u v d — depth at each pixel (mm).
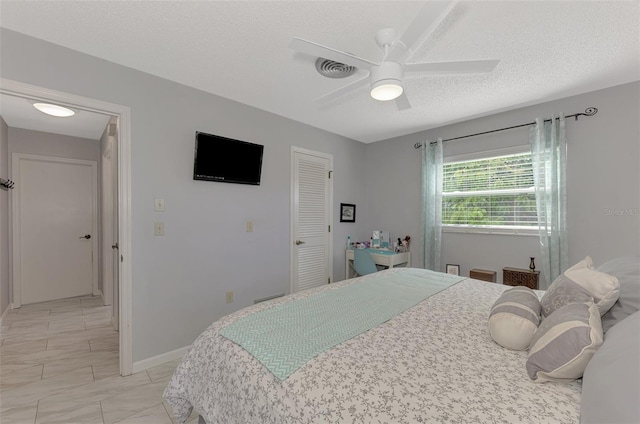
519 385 935
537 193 2811
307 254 3584
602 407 665
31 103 2836
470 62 1558
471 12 1580
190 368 1380
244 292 2932
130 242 2207
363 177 4383
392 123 3512
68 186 4047
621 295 1170
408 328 1361
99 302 3906
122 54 2033
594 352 884
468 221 3420
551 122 2760
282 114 3219
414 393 888
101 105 2072
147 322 2295
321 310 1575
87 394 1948
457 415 795
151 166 2314
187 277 2523
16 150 3605
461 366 1043
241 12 1608
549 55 2012
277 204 3240
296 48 1431
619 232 2471
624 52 1970
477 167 3359
